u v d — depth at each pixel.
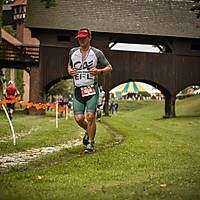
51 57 31.64
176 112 39.03
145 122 23.80
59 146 8.66
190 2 37.31
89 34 7.04
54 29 31.42
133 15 34.22
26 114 31.30
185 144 9.04
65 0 34.22
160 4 36.25
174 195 2.96
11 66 33.97
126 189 3.37
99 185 3.73
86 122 7.46
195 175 3.85
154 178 3.93
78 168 5.10
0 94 24.66
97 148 8.03
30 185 3.74
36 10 32.69
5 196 3.05
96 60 7.08
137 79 32.38
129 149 7.38
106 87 31.88
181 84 32.94
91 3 34.59
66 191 3.43
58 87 68.31
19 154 7.15
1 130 12.52
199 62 33.25
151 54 32.53
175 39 33.00
